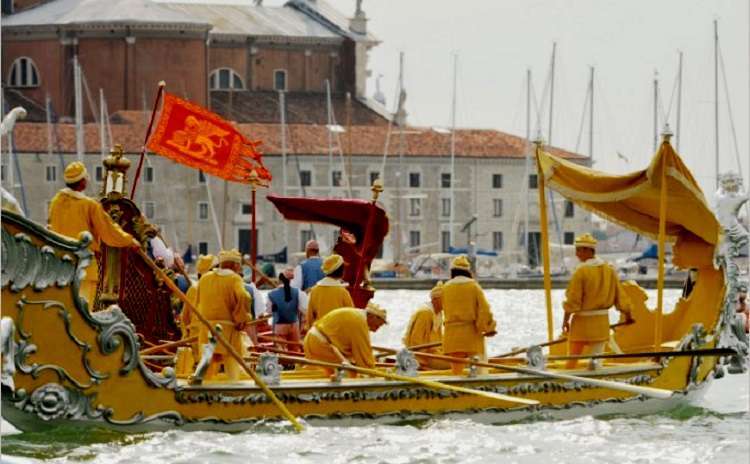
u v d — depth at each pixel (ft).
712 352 162.09
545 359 159.84
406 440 144.77
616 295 165.07
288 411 146.30
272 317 173.58
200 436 142.51
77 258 133.59
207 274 148.66
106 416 138.00
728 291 172.96
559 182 169.37
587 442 148.05
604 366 165.78
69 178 143.33
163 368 150.10
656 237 174.81
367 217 179.93
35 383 133.49
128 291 159.02
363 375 152.25
